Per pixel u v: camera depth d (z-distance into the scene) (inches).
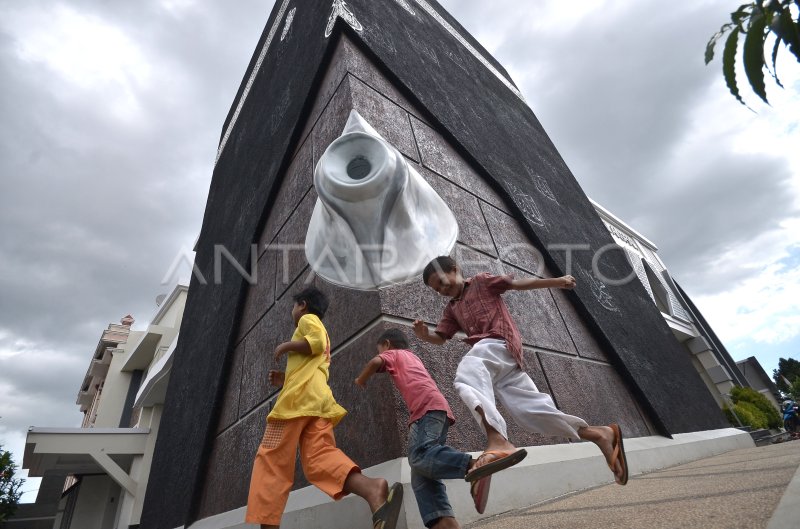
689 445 218.8
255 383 183.0
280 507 89.0
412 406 89.0
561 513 98.7
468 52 371.6
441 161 205.2
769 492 82.4
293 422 95.3
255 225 229.9
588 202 366.3
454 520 79.3
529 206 249.8
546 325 193.8
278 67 296.0
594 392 189.9
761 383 901.8
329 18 228.1
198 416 220.7
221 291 255.6
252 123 315.3
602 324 231.1
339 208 148.4
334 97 197.3
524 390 87.0
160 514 225.5
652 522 76.9
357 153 154.3
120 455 475.5
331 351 146.4
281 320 180.5
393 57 228.5
